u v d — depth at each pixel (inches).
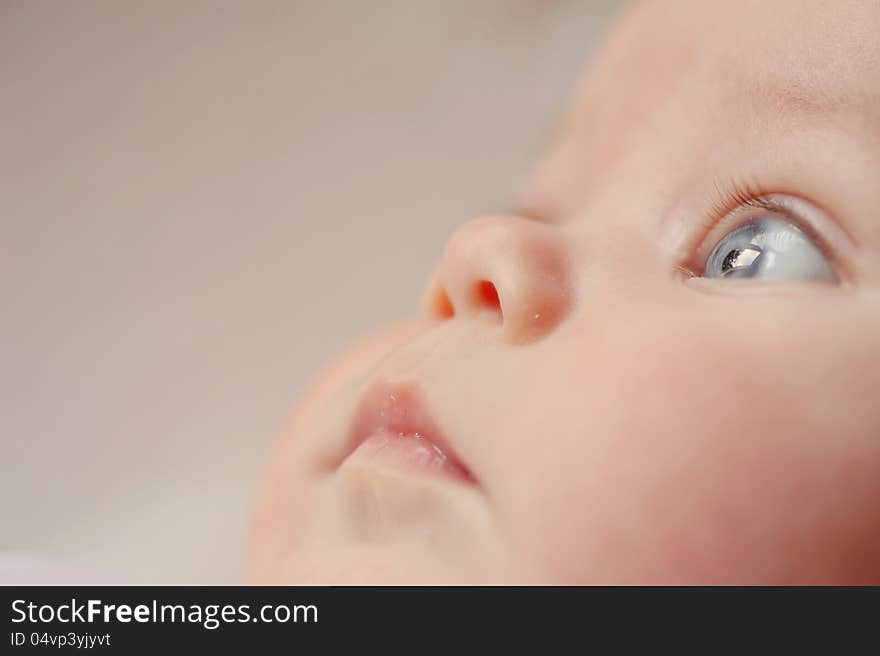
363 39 61.9
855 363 24.1
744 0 29.5
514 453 25.1
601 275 28.2
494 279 27.5
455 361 27.7
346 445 30.1
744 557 23.2
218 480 55.0
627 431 24.3
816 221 26.2
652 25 32.7
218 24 60.6
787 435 23.6
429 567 25.6
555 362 25.9
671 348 25.1
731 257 27.9
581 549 24.0
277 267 58.9
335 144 60.7
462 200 60.4
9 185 56.4
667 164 29.9
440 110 61.9
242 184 59.4
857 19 26.1
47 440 54.1
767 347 24.6
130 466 54.7
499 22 62.3
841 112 25.8
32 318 55.3
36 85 57.8
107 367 55.8
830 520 23.1
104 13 59.5
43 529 52.8
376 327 58.8
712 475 23.6
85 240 56.8
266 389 57.1
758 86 27.7
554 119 50.3
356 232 60.0
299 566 29.3
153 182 58.2
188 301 57.5
